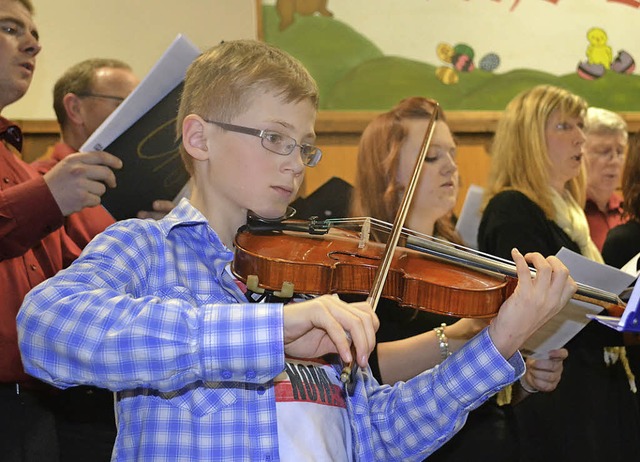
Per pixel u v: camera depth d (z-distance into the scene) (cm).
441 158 266
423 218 264
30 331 126
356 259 182
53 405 239
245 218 173
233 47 169
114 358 122
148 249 148
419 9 413
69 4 388
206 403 141
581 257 198
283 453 142
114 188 227
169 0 400
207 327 123
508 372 153
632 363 300
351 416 156
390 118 269
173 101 221
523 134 316
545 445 283
